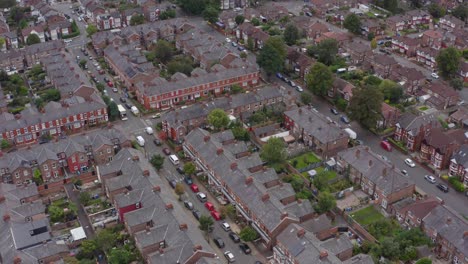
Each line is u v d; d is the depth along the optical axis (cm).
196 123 19062
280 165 17175
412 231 13762
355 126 19900
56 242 13662
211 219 14275
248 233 13825
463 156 16588
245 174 15250
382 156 17962
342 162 16775
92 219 14938
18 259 12119
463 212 15262
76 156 16812
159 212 13975
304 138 18550
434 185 16575
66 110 19350
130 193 14750
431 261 12719
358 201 15712
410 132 18088
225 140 17638
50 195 16225
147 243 13088
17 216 14050
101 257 13612
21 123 18575
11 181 16375
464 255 12950
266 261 13538
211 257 12644
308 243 12612
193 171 16525
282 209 13888
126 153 16388
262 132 18888
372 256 12938
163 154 18062
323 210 14838
